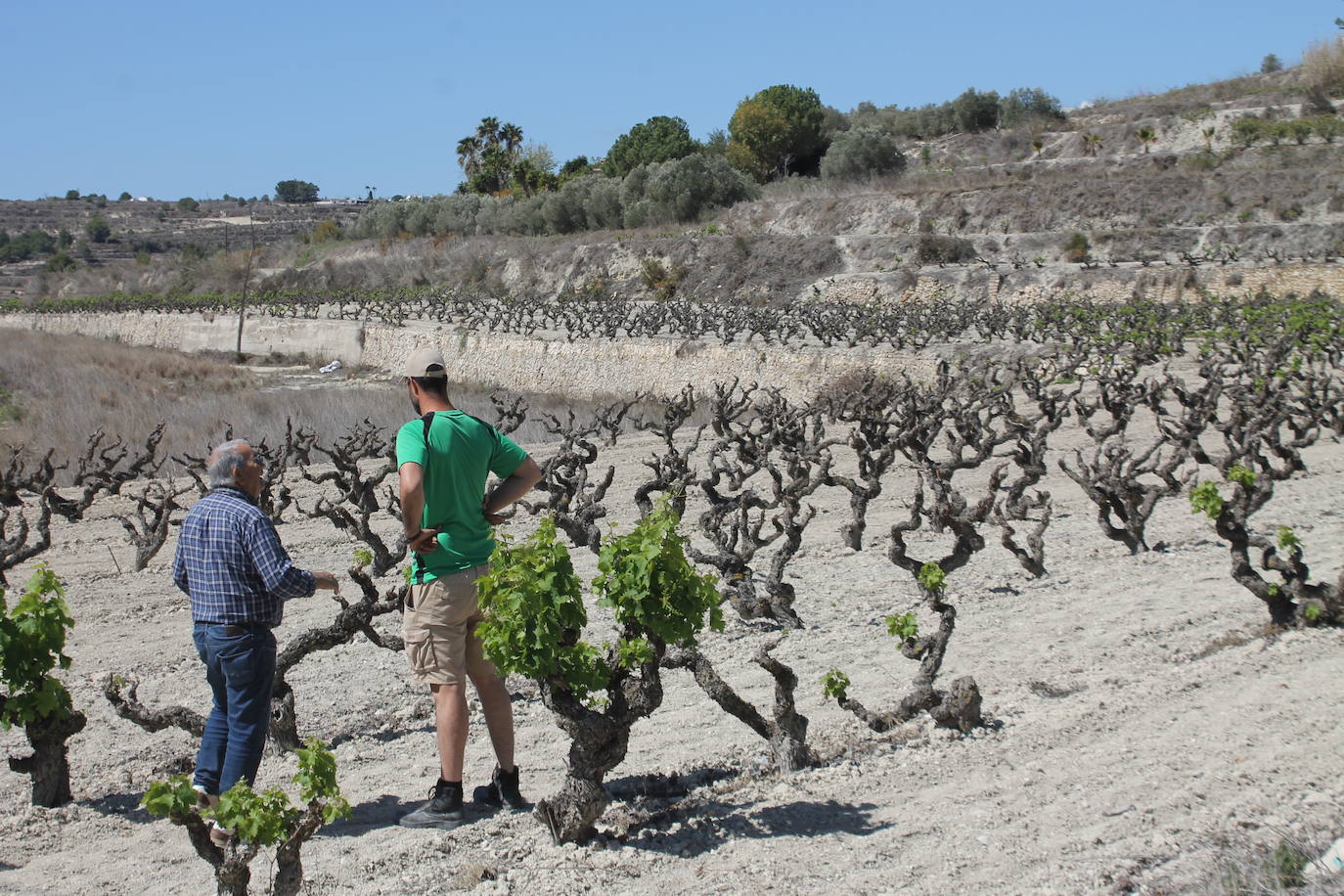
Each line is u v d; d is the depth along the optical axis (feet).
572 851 15.99
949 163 231.91
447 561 16.69
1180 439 44.73
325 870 15.67
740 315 143.43
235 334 195.52
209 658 16.19
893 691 23.66
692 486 52.80
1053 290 147.74
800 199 200.54
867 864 15.23
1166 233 155.43
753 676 25.23
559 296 186.09
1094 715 20.68
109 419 94.99
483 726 22.61
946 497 38.99
